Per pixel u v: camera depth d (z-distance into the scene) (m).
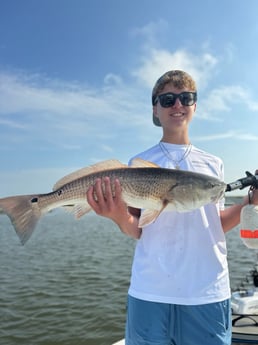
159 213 0.78
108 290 2.93
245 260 4.02
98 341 2.04
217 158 0.93
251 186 0.80
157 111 0.93
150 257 0.78
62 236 6.75
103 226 9.21
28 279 3.32
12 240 6.61
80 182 0.82
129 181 0.79
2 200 0.81
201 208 0.81
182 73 0.90
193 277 0.76
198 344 0.74
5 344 1.98
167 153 0.89
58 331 2.14
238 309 1.28
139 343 0.75
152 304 0.75
